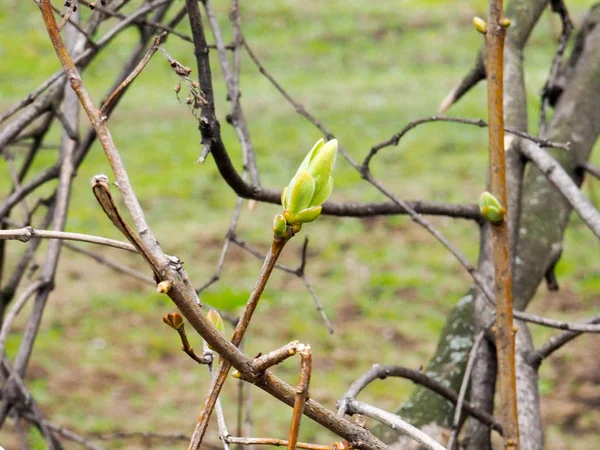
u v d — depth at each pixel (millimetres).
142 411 9758
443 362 3305
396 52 25516
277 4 28781
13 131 3541
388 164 17406
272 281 13062
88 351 11055
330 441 9195
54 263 3482
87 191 15906
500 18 1222
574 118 4027
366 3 29625
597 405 9906
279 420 9555
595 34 4414
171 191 16156
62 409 9680
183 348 1203
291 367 10789
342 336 11555
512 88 3539
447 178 16641
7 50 23266
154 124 19703
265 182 16422
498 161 1209
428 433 3041
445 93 21906
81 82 1142
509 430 1165
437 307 12430
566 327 2291
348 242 14422
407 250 14172
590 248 14031
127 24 3309
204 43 2127
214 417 9602
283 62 25016
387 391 10258
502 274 1161
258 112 20734
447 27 27109
